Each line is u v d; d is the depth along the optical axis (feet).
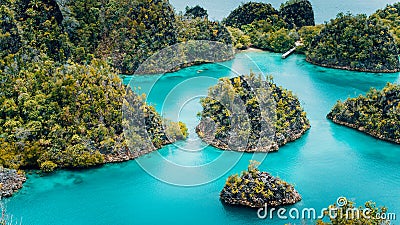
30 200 199.21
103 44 360.07
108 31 366.63
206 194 195.72
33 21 326.03
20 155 223.92
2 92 248.32
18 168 220.23
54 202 197.57
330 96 322.96
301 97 319.47
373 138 261.44
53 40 323.98
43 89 249.96
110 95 247.29
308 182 210.38
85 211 190.60
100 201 196.95
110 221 183.21
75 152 223.71
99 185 208.95
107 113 240.53
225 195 192.13
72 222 184.03
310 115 290.35
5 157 219.82
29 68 268.00
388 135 258.57
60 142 229.45
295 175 215.92
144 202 193.67
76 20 351.25
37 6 331.57
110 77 258.16
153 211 187.52
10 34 290.15
